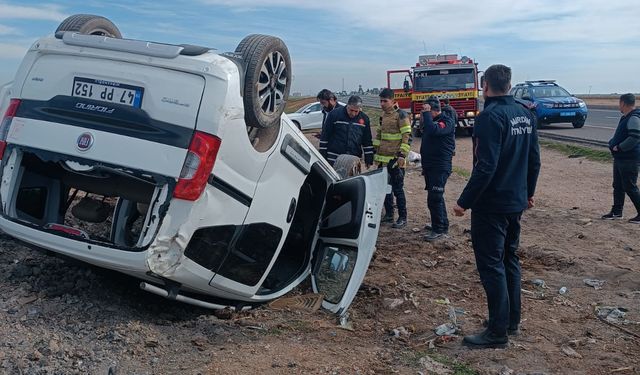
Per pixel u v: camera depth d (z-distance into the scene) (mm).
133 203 5457
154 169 4125
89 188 4977
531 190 5109
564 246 8070
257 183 4695
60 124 4391
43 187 5074
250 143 4496
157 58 4285
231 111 4199
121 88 4324
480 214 4781
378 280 6559
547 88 25625
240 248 4703
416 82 23641
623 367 4516
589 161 16469
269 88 4664
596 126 25969
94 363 3939
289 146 5066
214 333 4707
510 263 5078
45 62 4621
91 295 4930
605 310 5707
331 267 6094
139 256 4082
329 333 5043
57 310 4566
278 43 4648
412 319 5457
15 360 3828
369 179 6234
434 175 8188
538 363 4543
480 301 5973
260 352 4430
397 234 8672
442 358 4602
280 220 5102
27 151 4508
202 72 4176
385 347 4828
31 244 4684
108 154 4215
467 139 23922
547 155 17828
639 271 6957
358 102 8352
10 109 4645
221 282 4680
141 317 4805
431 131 8023
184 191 4082
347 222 6090
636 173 9281
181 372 3992
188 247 4262
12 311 4453
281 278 6016
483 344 4824
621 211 9703
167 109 4188
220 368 4086
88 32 4992
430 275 6816
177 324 4816
